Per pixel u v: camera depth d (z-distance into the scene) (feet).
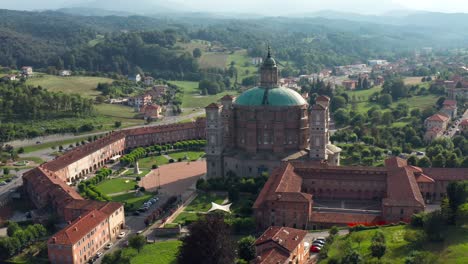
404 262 451.53
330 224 613.93
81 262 563.89
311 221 620.08
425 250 479.41
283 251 478.18
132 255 566.36
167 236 624.18
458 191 526.98
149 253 569.64
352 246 506.48
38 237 618.03
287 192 637.30
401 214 607.78
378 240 492.13
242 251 496.23
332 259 477.77
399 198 620.49
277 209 628.69
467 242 482.69
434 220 508.53
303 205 618.85
